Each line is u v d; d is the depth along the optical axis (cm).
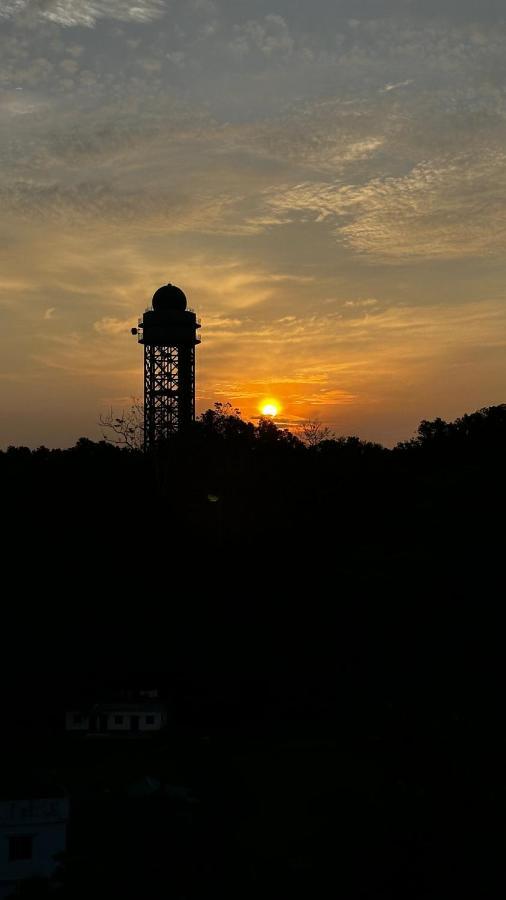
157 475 9950
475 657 4903
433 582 6184
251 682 8806
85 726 8256
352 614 7719
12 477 10381
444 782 2373
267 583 9306
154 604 9438
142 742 7806
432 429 11662
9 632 8994
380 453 10825
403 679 5272
